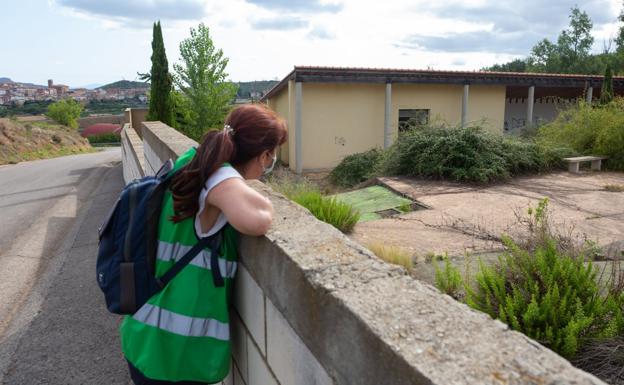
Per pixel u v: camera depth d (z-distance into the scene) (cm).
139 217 172
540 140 1120
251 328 184
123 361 376
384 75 1581
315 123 1619
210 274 175
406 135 1021
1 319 454
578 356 266
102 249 178
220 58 2133
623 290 320
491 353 93
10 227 845
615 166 1034
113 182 1438
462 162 913
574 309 291
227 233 185
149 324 171
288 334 148
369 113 1664
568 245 417
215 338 178
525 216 621
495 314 311
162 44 1753
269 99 2138
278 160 1836
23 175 1747
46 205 1064
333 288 122
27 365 371
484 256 464
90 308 476
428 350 94
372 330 102
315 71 1510
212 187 161
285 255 146
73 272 586
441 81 1652
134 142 1085
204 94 2083
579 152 1092
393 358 95
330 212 593
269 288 159
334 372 119
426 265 449
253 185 266
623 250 466
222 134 168
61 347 399
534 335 278
